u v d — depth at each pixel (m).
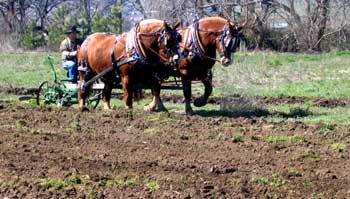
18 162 11.17
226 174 10.55
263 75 27.00
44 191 9.70
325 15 41.19
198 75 16.42
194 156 11.73
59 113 16.09
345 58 34.66
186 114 16.50
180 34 15.91
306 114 17.25
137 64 15.95
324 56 35.94
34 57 35.81
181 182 10.05
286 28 41.53
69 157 11.50
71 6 51.47
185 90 16.42
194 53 16.03
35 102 18.73
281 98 20.64
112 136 13.36
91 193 9.57
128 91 16.30
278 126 14.68
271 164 11.23
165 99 21.11
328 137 13.47
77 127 14.22
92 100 17.91
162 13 42.00
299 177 10.46
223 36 15.86
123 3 49.94
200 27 16.08
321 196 9.57
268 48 41.16
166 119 15.24
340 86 23.72
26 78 26.80
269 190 9.77
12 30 47.06
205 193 9.58
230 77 26.06
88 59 16.94
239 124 14.91
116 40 16.33
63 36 42.50
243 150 12.24
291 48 41.22
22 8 50.59
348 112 17.67
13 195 9.55
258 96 20.86
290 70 28.95
